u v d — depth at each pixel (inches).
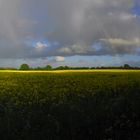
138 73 1923.0
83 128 485.1
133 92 692.1
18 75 2105.1
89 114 531.2
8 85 1406.3
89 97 757.9
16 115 601.3
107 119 505.0
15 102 845.8
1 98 920.9
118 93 779.4
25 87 1302.9
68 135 474.0
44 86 1327.5
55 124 505.7
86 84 1304.1
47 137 476.7
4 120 555.8
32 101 842.2
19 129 514.6
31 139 473.7
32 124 533.6
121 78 1487.5
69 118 519.2
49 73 2326.5
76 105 612.4
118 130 470.6
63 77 1831.9
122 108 539.5
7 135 481.4
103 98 702.5
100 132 470.3
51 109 621.3
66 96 879.7
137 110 523.5
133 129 470.0
